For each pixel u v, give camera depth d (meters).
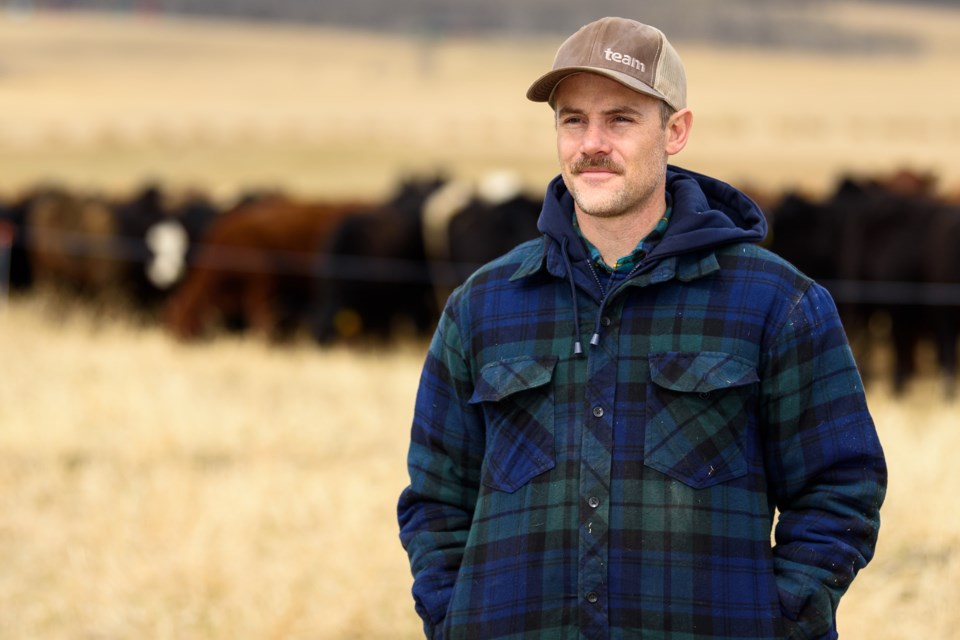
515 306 3.97
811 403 3.78
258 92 105.50
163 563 8.38
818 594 3.69
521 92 111.62
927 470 9.34
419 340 20.22
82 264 22.84
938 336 15.69
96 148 57.12
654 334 3.81
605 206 3.85
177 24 192.62
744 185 21.34
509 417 3.90
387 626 7.60
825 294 3.88
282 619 7.53
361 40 179.75
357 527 8.95
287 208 21.06
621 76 3.77
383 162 52.44
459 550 4.05
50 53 137.12
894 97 101.44
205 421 11.88
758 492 3.77
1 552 8.72
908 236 15.99
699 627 3.64
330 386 14.45
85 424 11.98
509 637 3.75
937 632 6.86
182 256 22.58
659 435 3.73
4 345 16.53
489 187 19.86
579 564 3.71
